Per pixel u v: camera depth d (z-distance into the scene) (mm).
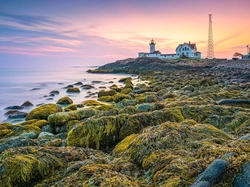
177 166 3438
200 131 5367
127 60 101062
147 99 15539
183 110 8555
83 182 3271
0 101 26750
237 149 3330
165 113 8078
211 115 8094
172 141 4773
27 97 29375
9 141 6039
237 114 7758
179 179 3141
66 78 64500
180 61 78812
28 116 13945
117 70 83125
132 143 5090
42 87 41375
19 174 3775
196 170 3229
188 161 3594
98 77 65438
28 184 3801
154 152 4406
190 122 6414
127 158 4645
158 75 50625
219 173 2797
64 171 4043
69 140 7000
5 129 11094
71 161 4434
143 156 4434
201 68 61094
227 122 7547
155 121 7707
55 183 3535
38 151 4449
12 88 39906
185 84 27359
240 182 2672
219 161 2973
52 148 4746
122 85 40125
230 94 14281
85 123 7285
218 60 80250
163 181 3271
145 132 5785
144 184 3449
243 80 27641
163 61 80688
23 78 66250
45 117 13914
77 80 56219
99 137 7020
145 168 4082
